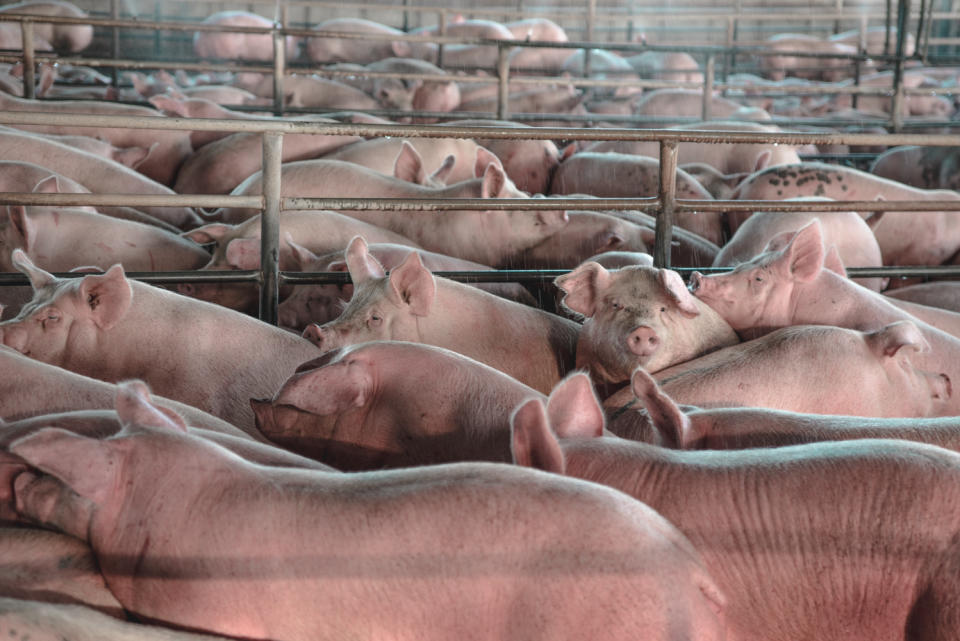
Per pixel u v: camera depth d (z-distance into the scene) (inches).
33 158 233.5
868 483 86.4
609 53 627.5
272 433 120.3
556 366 159.3
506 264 216.7
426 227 218.8
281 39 354.6
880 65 642.8
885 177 389.1
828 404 134.2
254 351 146.4
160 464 82.9
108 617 79.7
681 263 226.1
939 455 88.0
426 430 113.9
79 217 194.5
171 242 199.2
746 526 87.5
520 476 77.9
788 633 87.3
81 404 115.5
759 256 160.1
